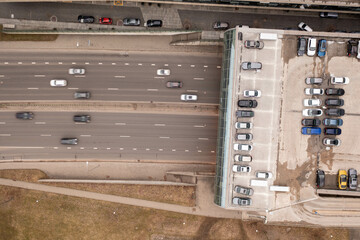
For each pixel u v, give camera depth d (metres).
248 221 67.62
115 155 69.62
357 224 62.16
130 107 69.44
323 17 66.50
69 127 69.31
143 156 69.56
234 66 59.03
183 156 69.56
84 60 68.81
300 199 60.72
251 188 60.03
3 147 69.38
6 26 67.81
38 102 69.25
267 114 60.16
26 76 69.00
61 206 68.50
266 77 59.75
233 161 60.34
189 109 69.25
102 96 69.19
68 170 69.38
